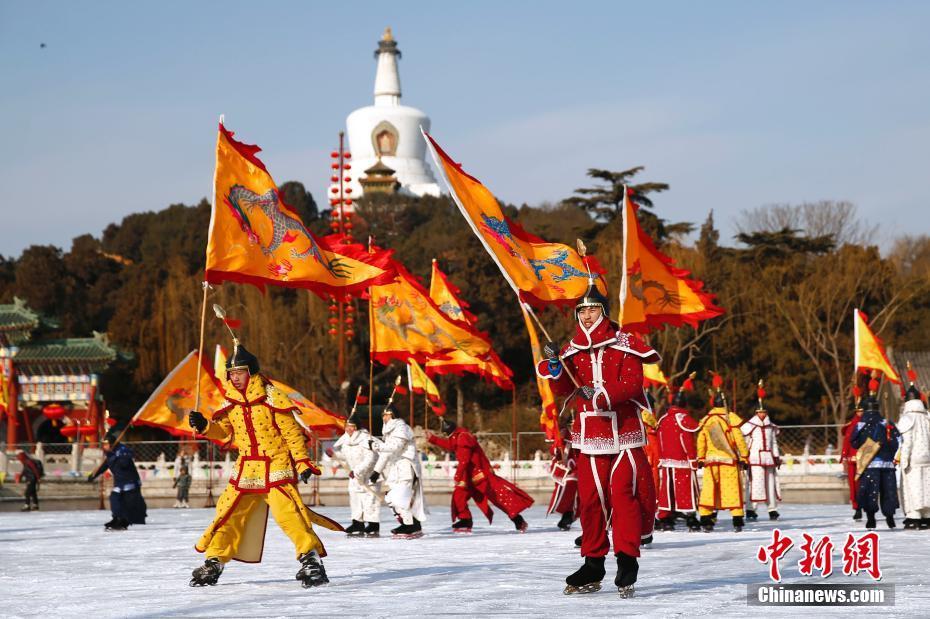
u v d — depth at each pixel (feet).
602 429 28.84
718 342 193.47
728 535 55.26
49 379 193.47
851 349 196.34
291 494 32.91
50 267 263.90
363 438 58.75
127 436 198.08
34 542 56.65
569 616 24.82
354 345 187.21
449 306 78.64
